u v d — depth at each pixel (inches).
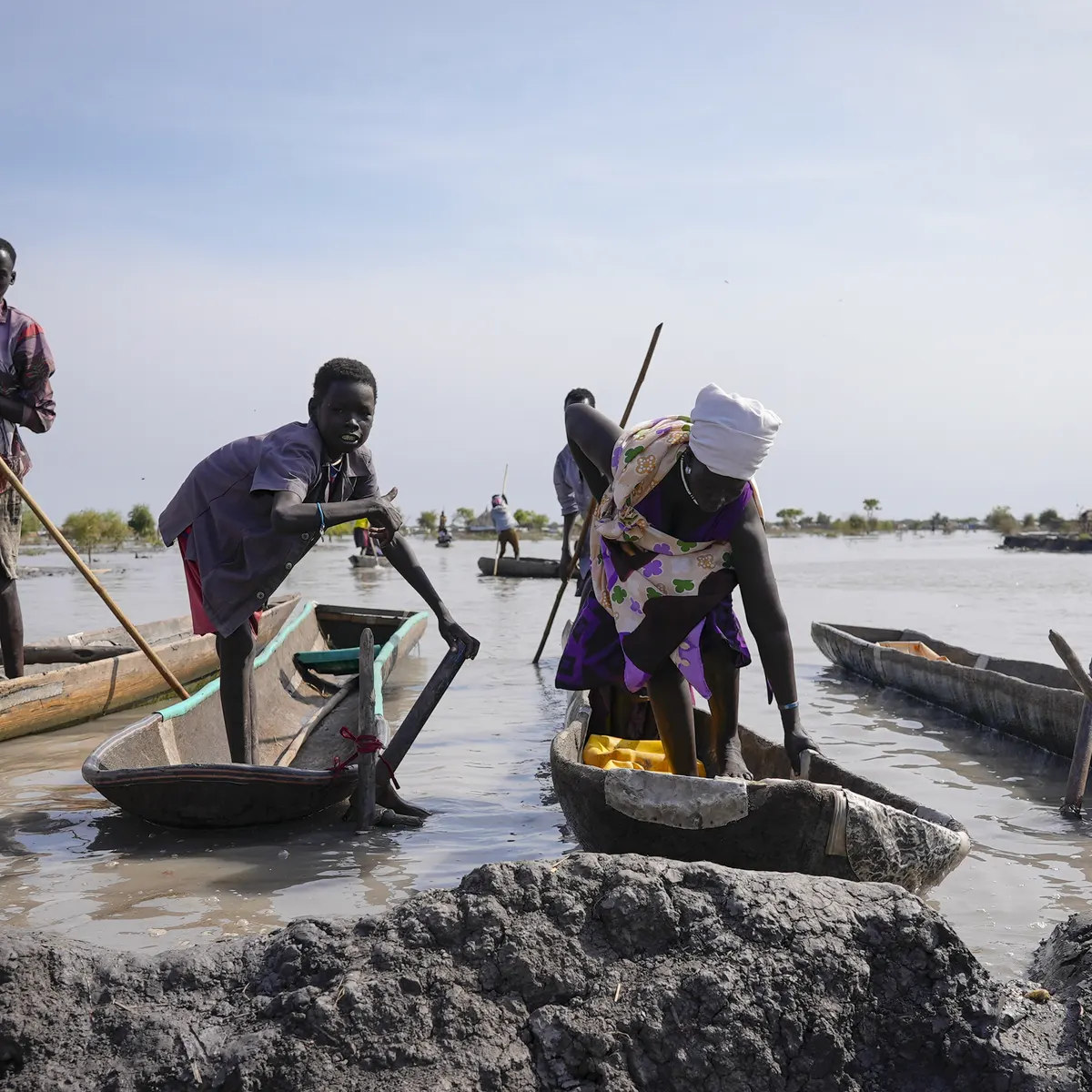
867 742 253.9
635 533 153.3
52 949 100.6
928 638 355.9
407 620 362.6
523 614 539.8
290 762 233.6
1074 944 115.9
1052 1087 94.6
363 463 198.5
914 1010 100.2
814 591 715.4
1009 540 1610.5
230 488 191.0
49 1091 90.9
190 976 99.6
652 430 149.0
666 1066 94.5
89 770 175.8
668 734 161.0
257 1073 90.3
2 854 168.7
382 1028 93.4
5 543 262.7
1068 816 192.7
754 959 99.2
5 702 249.9
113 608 226.4
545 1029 95.0
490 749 242.2
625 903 101.8
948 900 148.6
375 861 164.2
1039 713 242.8
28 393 248.2
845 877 133.4
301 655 315.3
